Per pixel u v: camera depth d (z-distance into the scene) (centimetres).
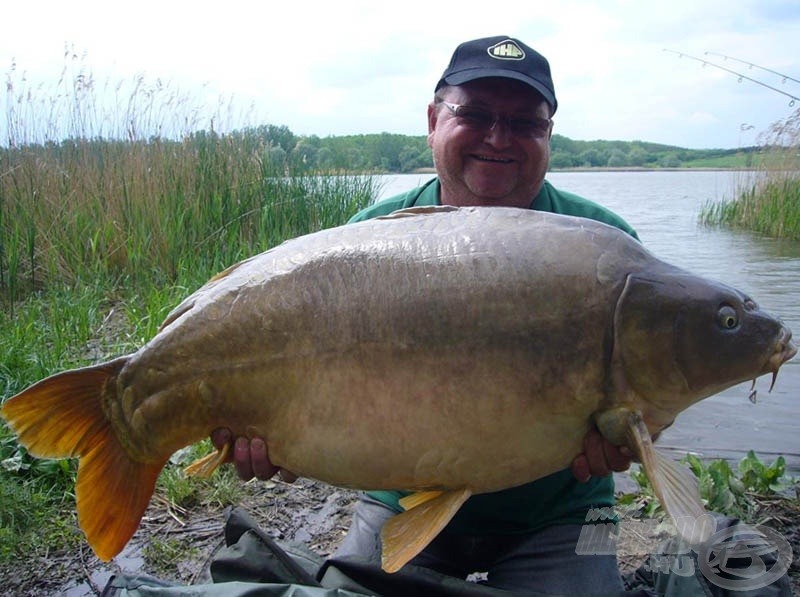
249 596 84
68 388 82
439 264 76
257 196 323
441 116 114
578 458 78
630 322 74
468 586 89
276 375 78
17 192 282
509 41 110
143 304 243
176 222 289
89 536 82
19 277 270
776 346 75
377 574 92
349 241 79
